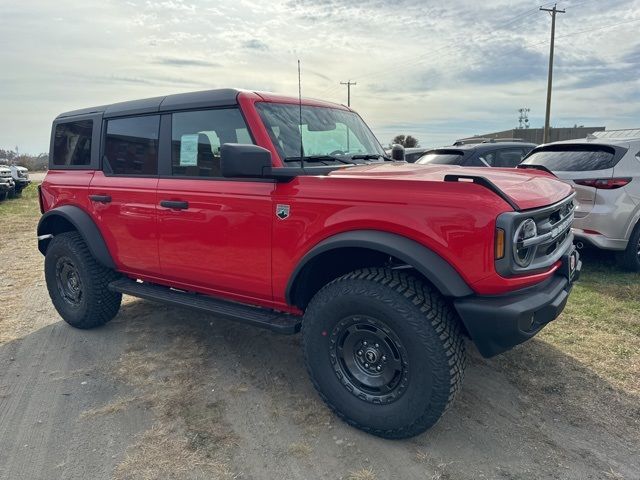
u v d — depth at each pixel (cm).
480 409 298
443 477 239
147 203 362
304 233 280
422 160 838
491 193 235
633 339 389
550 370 343
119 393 325
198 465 251
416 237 245
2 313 489
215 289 343
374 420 264
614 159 550
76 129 436
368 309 256
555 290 268
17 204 1498
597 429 277
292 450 262
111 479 243
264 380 338
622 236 552
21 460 258
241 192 307
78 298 435
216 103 328
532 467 246
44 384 339
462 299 243
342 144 362
